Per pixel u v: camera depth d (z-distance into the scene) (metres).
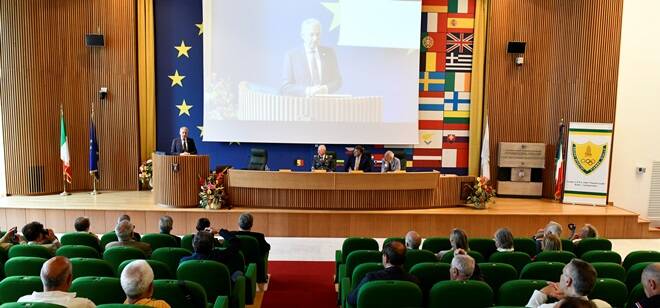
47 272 2.65
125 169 9.66
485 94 9.84
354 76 9.85
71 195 8.98
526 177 9.52
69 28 9.28
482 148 9.70
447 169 10.27
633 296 3.29
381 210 7.92
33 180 9.01
